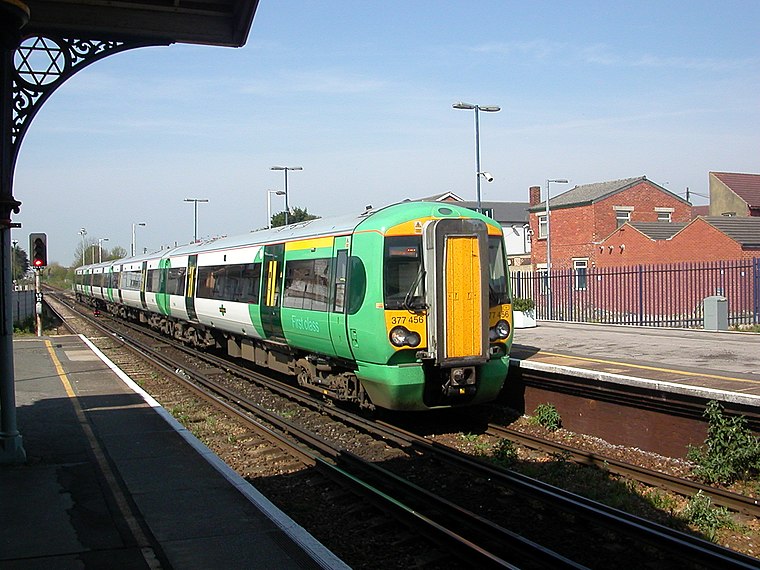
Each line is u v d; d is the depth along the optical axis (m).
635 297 23.91
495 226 11.44
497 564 5.84
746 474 8.41
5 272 8.35
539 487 7.95
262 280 15.20
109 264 40.06
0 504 7.00
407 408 10.80
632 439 10.29
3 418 8.52
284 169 33.50
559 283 25.70
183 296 22.39
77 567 5.46
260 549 5.86
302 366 13.99
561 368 11.24
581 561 6.33
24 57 8.55
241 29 9.23
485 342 10.55
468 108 25.94
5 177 8.07
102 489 7.52
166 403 14.17
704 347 14.80
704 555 6.05
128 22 9.10
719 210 41.28
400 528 7.06
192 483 7.76
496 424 11.84
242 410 12.94
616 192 39.44
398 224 10.61
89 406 12.45
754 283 21.30
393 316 10.39
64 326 36.12
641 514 7.48
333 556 5.73
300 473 9.16
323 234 12.43
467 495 8.21
